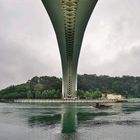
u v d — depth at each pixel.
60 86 197.25
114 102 141.75
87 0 57.38
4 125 41.94
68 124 42.88
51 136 32.59
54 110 73.94
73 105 105.38
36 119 50.16
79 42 86.50
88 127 39.41
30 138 31.59
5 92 188.50
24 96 171.25
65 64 105.62
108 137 31.95
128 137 32.12
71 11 64.31
